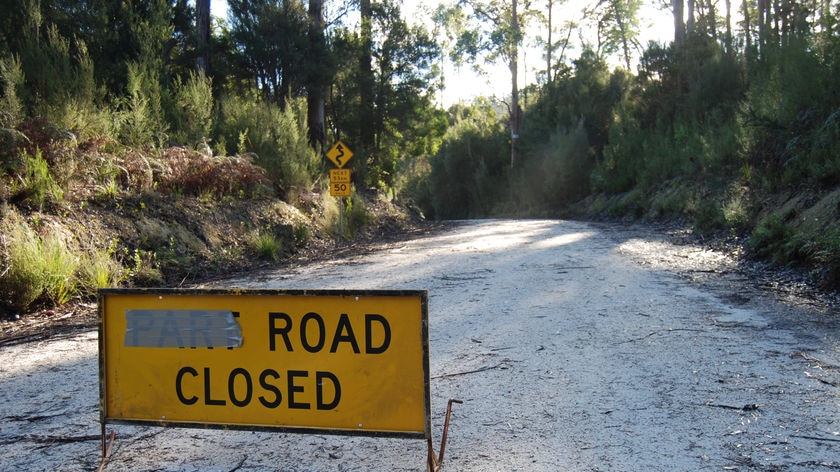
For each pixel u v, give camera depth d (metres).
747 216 12.81
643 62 27.77
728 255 10.48
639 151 26.23
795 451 3.10
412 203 28.25
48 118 10.12
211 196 12.66
